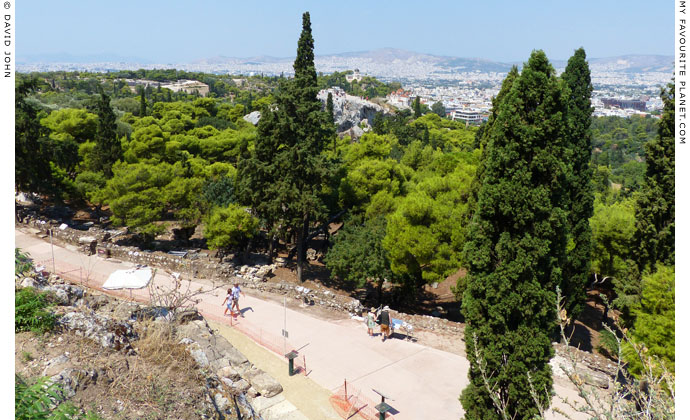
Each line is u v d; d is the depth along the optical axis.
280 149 31.80
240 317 20.39
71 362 9.55
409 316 22.14
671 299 15.47
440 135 113.88
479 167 25.56
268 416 13.34
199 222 35.59
